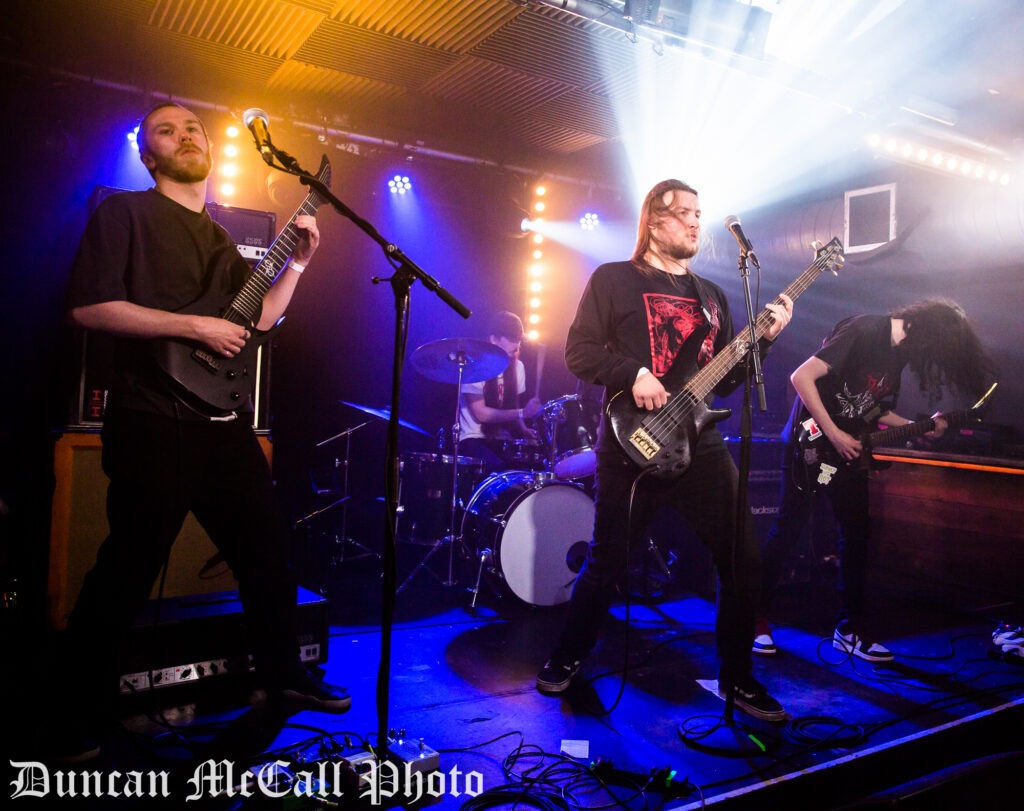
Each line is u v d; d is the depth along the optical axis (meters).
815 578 4.79
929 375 3.47
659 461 2.49
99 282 1.98
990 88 4.70
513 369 5.49
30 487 3.29
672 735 2.41
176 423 2.07
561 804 1.96
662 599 4.20
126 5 3.98
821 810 2.21
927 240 5.33
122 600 2.01
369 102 5.24
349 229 5.99
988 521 4.16
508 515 3.79
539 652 3.25
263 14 4.04
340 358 6.08
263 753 2.14
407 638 3.40
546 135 5.73
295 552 5.17
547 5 3.46
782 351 6.61
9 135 4.56
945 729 2.52
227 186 5.24
